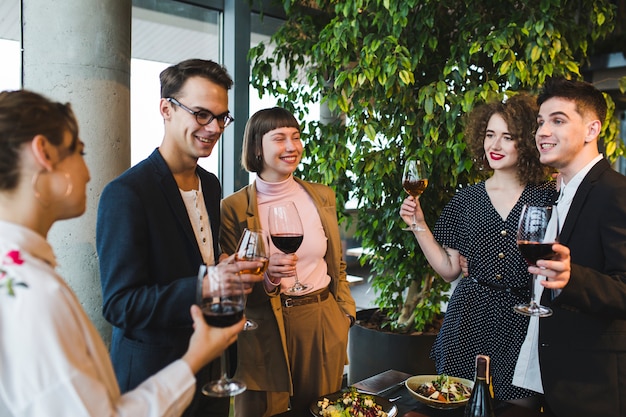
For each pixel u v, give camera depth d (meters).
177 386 0.92
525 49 2.78
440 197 3.17
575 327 1.67
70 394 0.78
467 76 2.99
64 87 2.20
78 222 2.23
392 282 3.43
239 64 3.75
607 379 1.62
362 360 3.43
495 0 2.99
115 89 2.29
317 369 2.28
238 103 3.76
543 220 1.39
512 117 2.07
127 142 2.37
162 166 1.60
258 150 2.30
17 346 0.77
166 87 1.59
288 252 1.90
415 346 3.23
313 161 3.29
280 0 3.55
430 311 3.33
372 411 1.67
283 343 2.18
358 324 3.52
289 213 1.88
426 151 2.88
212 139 1.62
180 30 3.67
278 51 3.38
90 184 2.25
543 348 1.73
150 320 1.39
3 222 0.86
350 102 3.03
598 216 1.64
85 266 2.24
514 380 1.99
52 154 0.88
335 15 3.57
